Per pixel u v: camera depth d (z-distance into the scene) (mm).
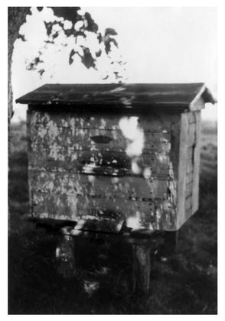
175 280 5266
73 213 4926
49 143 4934
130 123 4531
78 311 4746
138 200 4605
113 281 5168
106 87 5141
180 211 4629
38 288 5094
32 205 5117
